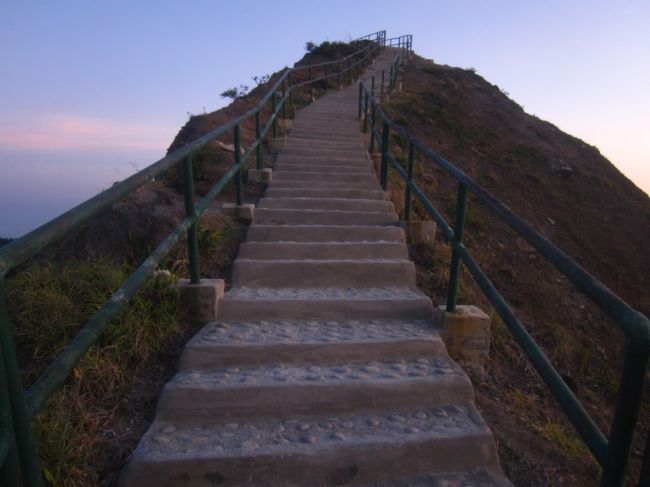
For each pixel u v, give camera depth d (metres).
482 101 16.86
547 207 10.77
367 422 2.33
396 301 3.26
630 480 3.09
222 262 3.90
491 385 2.92
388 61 22.23
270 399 2.37
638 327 1.13
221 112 9.00
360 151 7.28
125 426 2.25
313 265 3.67
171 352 2.79
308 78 16.28
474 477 2.11
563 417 2.85
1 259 1.21
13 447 1.24
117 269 3.21
